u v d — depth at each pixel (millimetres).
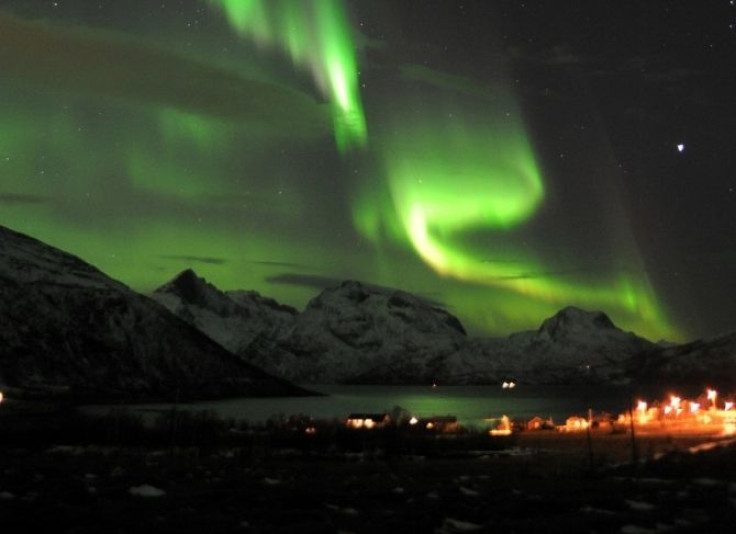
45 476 31156
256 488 28797
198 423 69812
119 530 19172
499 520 22094
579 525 21016
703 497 25828
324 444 59844
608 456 46031
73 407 125000
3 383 161125
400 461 46094
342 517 22562
